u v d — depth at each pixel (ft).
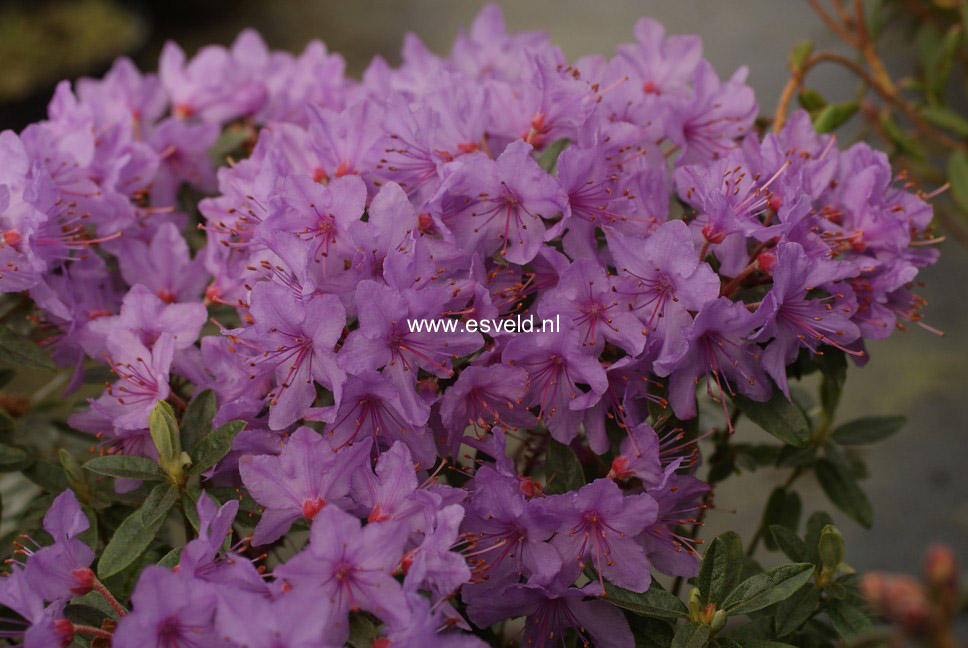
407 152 1.74
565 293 1.69
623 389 1.73
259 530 1.63
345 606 1.55
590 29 6.31
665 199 1.76
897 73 4.75
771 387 1.72
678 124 1.84
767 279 1.73
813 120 2.12
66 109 1.97
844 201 1.81
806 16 6.12
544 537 1.67
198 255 1.89
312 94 2.11
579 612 1.69
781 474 3.37
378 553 1.55
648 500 1.65
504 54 2.13
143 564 1.77
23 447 1.89
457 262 1.70
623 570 1.67
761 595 1.66
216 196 2.09
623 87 1.83
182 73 2.16
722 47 5.84
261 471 1.62
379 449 1.70
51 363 1.80
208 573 1.58
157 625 1.53
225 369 1.73
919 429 3.55
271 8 6.76
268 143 1.84
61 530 1.61
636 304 1.69
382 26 6.52
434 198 1.67
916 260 1.83
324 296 1.63
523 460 2.00
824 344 1.78
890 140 2.39
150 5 6.50
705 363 1.69
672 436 1.77
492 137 1.81
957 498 3.28
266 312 1.64
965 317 4.01
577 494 1.64
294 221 1.69
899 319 1.83
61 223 1.87
